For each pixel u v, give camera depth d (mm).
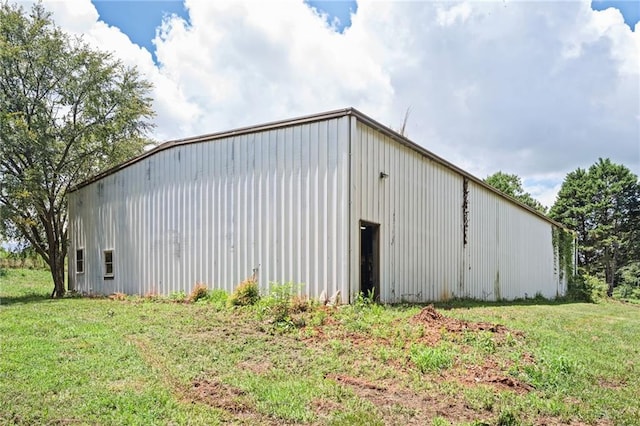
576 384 5547
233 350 6578
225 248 12086
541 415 4574
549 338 8039
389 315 8844
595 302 27062
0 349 6402
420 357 6020
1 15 15961
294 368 5789
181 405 4492
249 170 11734
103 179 16141
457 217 16031
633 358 7211
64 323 8523
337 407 4535
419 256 13203
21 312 10250
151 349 6582
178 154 13531
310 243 10414
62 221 17828
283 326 7855
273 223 11133
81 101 17125
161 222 13898
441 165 14945
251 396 4770
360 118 10336
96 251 16281
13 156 16219
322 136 10484
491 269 19062
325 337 7301
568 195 49219
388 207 11609
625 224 45812
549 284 27219
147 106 19031
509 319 10258
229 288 11914
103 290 15914
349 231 9844
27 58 16344
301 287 10438
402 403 4723
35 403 4449
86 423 4039
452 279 15391
